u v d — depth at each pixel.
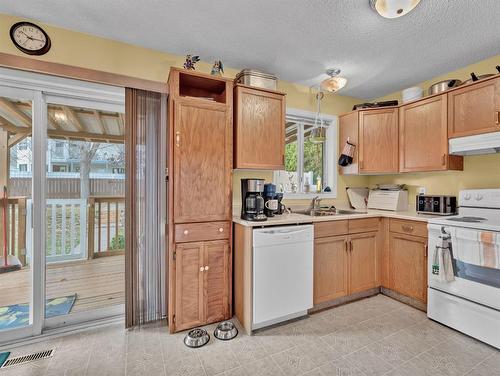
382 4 1.63
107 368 1.62
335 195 3.29
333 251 2.44
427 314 2.25
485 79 2.12
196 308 2.08
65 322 2.08
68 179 2.85
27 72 1.86
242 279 2.12
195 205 2.06
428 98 2.57
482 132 2.15
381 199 3.06
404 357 1.73
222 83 2.24
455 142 2.33
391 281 2.64
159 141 2.20
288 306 2.14
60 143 2.71
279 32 2.02
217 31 2.02
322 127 3.12
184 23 1.92
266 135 2.39
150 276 2.18
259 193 2.28
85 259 3.07
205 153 2.09
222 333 1.95
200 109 2.08
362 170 3.02
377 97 3.44
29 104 1.94
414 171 2.70
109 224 3.28
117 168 3.20
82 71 1.97
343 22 1.89
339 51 2.30
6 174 1.95
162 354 1.76
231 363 1.68
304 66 2.59
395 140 2.88
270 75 2.44
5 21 1.83
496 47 2.21
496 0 1.64
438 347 1.83
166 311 2.24
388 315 2.30
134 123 2.11
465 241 1.94
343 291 2.50
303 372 1.59
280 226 2.13
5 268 2.00
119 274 2.99
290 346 1.85
